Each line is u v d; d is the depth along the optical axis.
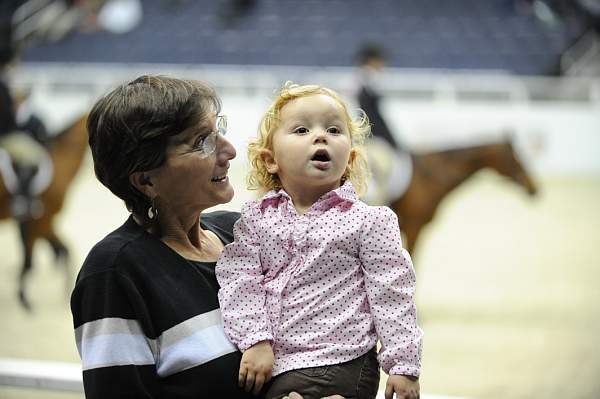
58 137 7.61
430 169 7.06
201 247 2.01
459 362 5.71
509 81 15.09
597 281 8.18
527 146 13.84
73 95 15.13
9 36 9.30
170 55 16.98
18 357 5.77
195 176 1.87
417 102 14.30
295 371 1.81
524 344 6.20
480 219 11.33
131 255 1.82
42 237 7.54
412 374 1.77
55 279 8.47
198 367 1.79
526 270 8.65
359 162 2.05
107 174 1.88
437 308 7.26
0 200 7.48
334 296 1.86
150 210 1.95
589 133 13.84
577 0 16.38
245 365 1.80
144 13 18.34
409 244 7.13
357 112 2.12
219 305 1.88
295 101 1.95
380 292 1.84
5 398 4.41
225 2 18.56
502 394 5.04
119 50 17.25
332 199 1.93
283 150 1.92
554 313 7.09
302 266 1.88
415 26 17.59
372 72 7.92
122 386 1.75
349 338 1.84
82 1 18.08
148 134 1.81
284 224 1.93
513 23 17.48
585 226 10.71
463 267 8.81
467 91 14.58
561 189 13.02
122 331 1.77
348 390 1.80
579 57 16.14
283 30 17.70
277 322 1.85
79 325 1.81
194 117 1.85
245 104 14.35
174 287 1.83
